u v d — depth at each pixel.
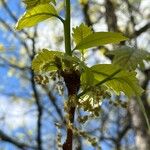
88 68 0.21
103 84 0.23
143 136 0.83
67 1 0.23
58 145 0.21
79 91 0.23
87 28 0.24
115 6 1.01
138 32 0.96
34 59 0.23
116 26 0.90
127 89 0.22
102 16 1.05
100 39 0.22
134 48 0.20
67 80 0.21
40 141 1.29
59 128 0.21
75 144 0.93
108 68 0.22
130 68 0.19
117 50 0.20
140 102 0.21
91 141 0.20
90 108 0.21
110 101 0.22
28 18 0.24
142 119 0.83
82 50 0.23
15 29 0.24
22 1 0.24
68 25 0.23
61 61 0.22
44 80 0.22
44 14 0.24
